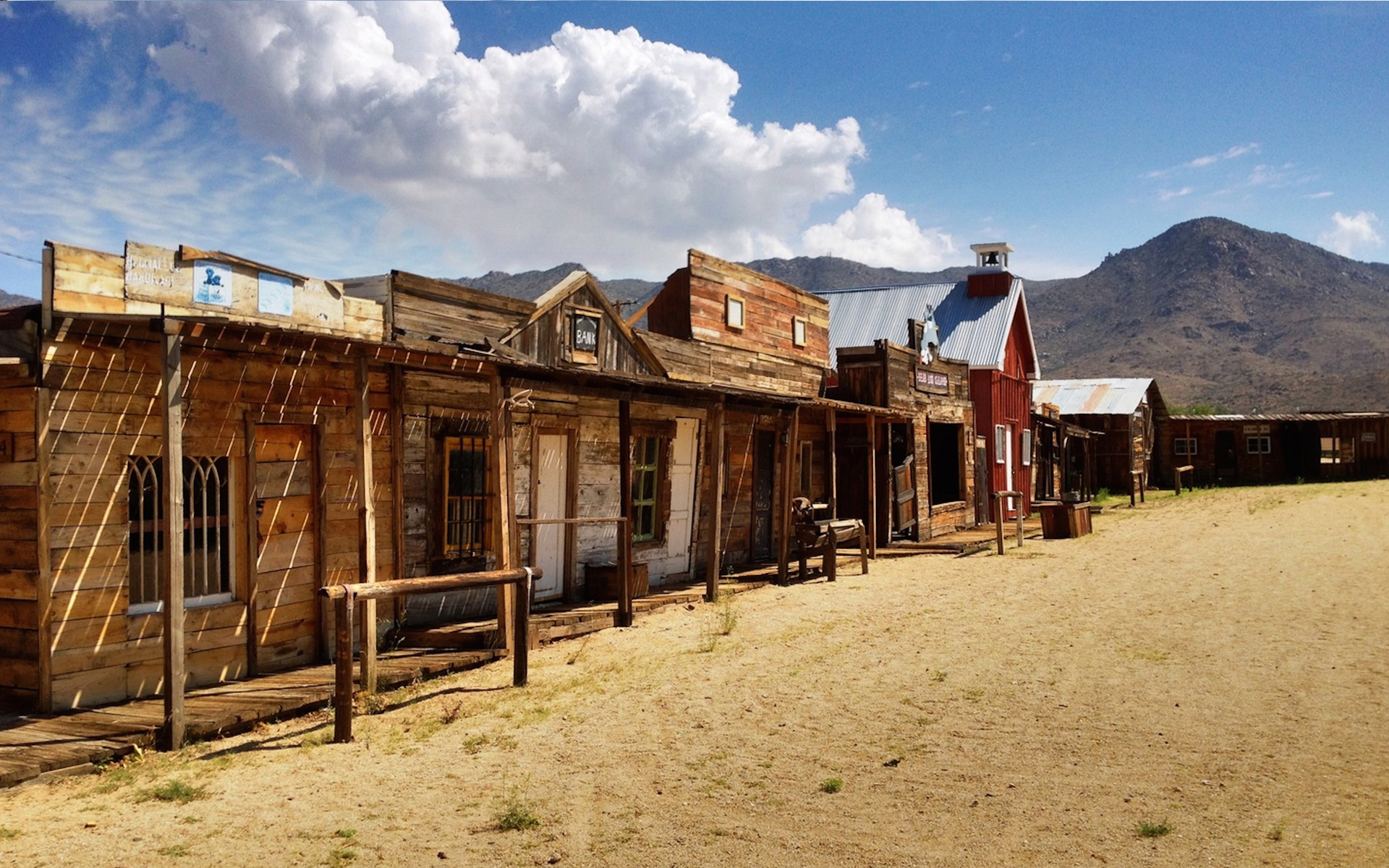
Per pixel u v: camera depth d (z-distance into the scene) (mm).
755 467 17891
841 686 8414
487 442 11727
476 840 5117
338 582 9766
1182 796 5578
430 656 9516
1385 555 16578
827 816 5418
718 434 13188
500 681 8898
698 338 15961
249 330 7090
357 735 7121
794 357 19203
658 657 9789
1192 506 30672
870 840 5074
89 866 4730
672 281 16141
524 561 12250
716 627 11414
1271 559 16594
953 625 11297
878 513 20844
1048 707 7559
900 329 30922
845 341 31312
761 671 9023
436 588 7777
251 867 4750
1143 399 42344
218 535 8727
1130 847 4902
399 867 4770
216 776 6168
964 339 28984
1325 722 6949
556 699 8148
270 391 9109
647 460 14945
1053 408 31156
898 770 6160
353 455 10008
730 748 6695
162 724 6793
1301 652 9266
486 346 11688
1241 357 160750
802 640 10516
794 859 4852
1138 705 7539
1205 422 44562
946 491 26703
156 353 8156
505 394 9773
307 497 9523
